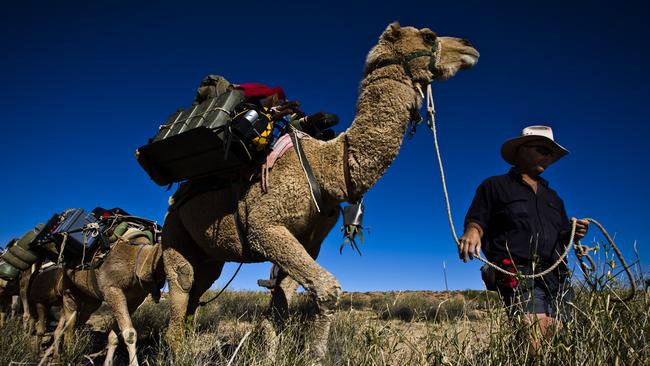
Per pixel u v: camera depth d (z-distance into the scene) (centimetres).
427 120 471
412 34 490
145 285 712
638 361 307
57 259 846
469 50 497
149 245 741
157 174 578
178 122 541
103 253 760
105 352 720
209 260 625
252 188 504
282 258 464
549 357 328
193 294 659
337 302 432
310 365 413
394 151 477
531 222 447
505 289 432
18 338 693
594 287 346
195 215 562
